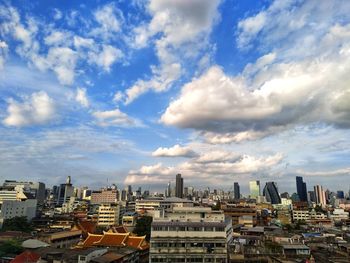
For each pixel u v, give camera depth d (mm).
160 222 80812
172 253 78438
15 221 159750
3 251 96188
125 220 175125
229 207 185750
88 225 158375
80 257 82188
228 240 97812
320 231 147625
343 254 90750
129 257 94438
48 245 107125
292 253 85688
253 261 82750
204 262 78250
